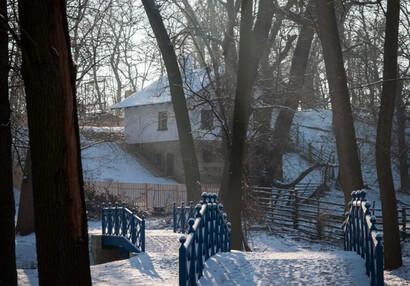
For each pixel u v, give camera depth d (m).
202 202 12.28
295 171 52.44
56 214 7.75
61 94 7.79
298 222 32.12
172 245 21.62
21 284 14.68
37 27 7.72
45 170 7.74
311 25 25.95
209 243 12.23
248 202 26.59
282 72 41.28
